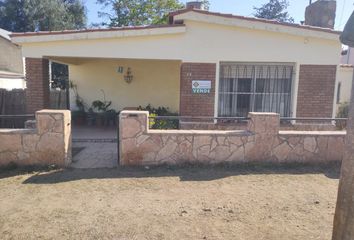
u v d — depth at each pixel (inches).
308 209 176.6
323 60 340.8
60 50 325.4
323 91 344.8
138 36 324.8
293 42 337.1
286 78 351.9
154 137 251.0
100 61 498.3
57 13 1170.6
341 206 109.5
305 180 226.2
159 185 212.5
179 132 253.3
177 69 494.6
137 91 502.9
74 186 209.3
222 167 252.7
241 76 349.7
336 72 343.3
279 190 205.9
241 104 354.0
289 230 152.3
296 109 346.3
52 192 198.5
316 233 149.6
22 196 191.8
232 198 191.5
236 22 324.8
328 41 338.0
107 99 505.7
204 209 175.0
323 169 252.2
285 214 169.9
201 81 336.5
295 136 260.7
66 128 248.5
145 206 178.5
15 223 157.3
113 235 146.6
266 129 258.5
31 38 319.0
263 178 229.5
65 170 243.3
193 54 332.8
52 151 247.0
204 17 323.0
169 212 171.0
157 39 327.9
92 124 493.7
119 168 248.4
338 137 262.8
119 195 194.5
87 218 163.2
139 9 1140.5
